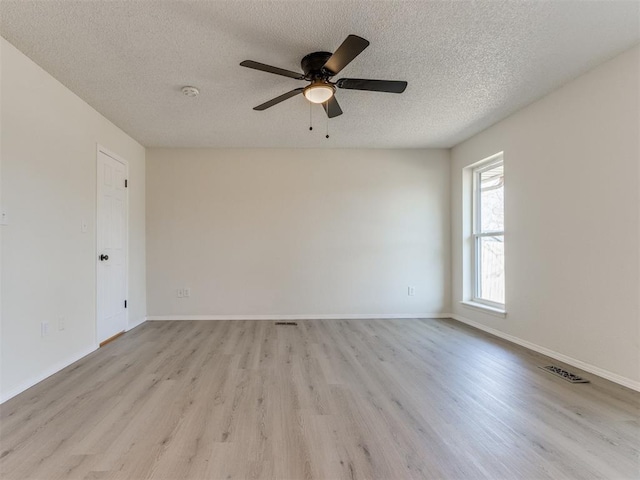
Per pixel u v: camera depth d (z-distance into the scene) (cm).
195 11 197
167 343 346
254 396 223
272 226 467
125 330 395
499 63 254
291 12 198
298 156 470
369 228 475
